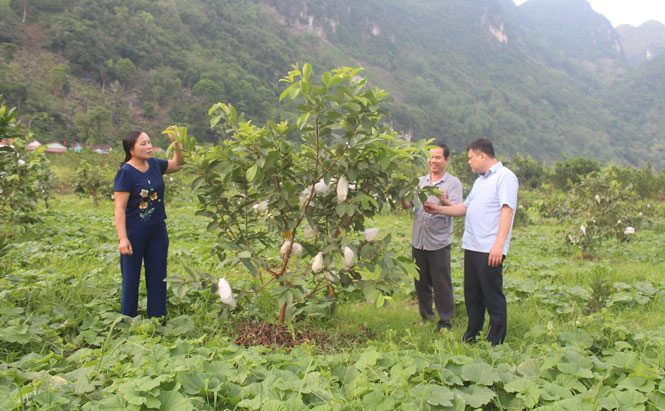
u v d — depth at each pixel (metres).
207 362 2.80
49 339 3.39
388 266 3.45
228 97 129.50
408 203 4.14
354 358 3.02
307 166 3.61
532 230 14.21
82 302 4.34
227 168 3.35
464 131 192.25
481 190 4.05
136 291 3.91
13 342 3.26
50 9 134.75
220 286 3.41
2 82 95.31
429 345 3.70
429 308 4.74
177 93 127.44
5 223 7.84
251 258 3.48
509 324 4.66
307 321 4.11
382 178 3.77
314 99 3.08
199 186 3.61
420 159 3.42
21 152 7.87
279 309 4.19
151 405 2.20
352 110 3.04
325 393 2.47
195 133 112.88
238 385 2.59
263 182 3.54
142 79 129.12
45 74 111.88
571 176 28.64
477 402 2.45
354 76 3.24
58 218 11.13
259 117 130.88
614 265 8.32
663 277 7.00
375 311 4.84
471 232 4.06
